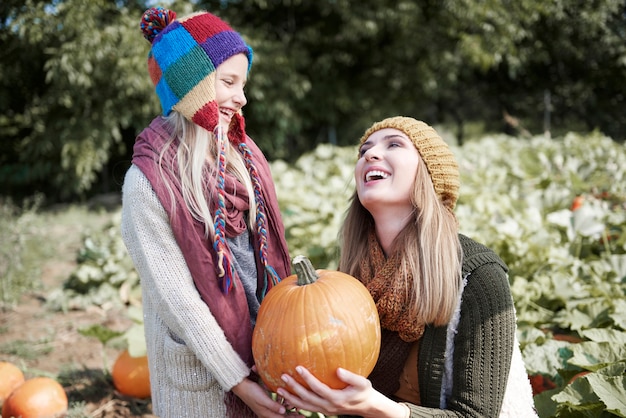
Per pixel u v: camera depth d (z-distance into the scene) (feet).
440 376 5.91
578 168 21.90
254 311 6.50
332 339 5.46
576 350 8.12
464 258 6.06
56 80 37.93
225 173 6.28
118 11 40.91
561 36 59.21
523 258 12.80
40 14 37.11
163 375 6.45
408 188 6.17
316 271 6.22
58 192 50.11
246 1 48.26
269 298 5.91
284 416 6.04
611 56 61.11
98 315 17.01
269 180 6.87
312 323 5.50
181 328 5.94
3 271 19.72
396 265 6.11
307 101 53.11
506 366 5.75
